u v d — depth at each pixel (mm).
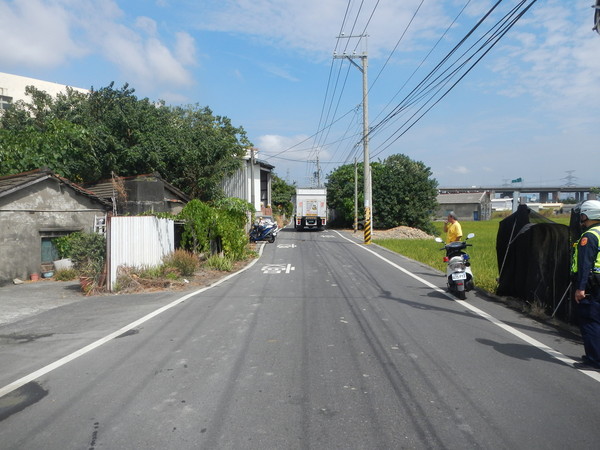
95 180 23047
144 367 5434
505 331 6883
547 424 3859
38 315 8727
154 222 13469
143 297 10344
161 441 3646
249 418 4039
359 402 4352
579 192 122812
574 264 5477
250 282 12297
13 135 20828
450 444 3551
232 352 5957
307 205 40406
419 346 6129
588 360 5254
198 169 26141
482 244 23672
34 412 4230
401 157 49562
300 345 6242
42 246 15586
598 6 7285
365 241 26781
